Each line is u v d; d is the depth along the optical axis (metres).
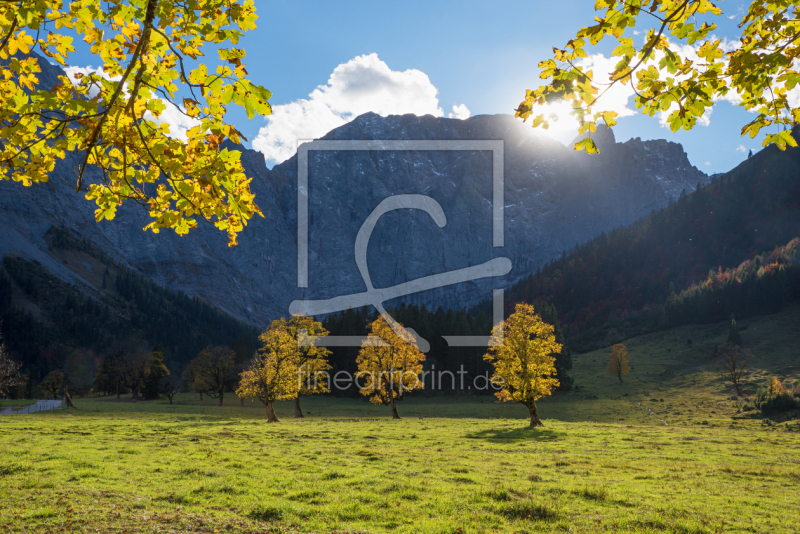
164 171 4.84
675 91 5.37
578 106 5.59
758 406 77.75
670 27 5.27
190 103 4.92
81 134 4.86
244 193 5.20
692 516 15.58
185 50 5.09
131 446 26.92
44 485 16.31
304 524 13.38
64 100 4.85
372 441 34.16
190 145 5.09
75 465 20.06
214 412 75.31
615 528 13.96
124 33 5.14
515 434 41.19
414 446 32.34
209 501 15.54
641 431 45.94
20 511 12.98
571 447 33.94
